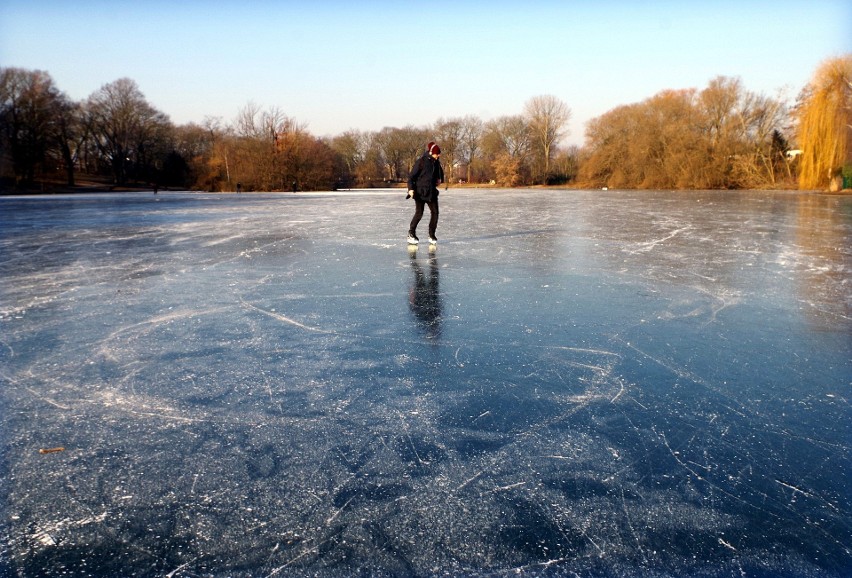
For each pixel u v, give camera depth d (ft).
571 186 216.95
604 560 5.64
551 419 8.87
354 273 21.99
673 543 5.90
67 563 5.61
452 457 7.68
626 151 179.63
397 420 8.84
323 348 12.52
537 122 238.48
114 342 13.08
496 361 11.62
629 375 10.80
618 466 7.44
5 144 158.30
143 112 209.56
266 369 11.19
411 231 28.43
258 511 6.47
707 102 155.43
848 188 98.07
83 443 8.11
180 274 21.97
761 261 24.61
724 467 7.41
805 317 15.05
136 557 5.71
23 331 14.02
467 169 288.51
